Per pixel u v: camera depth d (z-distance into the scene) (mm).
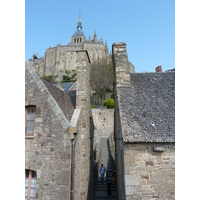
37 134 6480
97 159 15383
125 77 8016
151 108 6559
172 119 6023
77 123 7059
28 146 6477
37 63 80812
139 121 5969
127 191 5141
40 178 6086
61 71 69812
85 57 9055
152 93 7438
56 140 6242
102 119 26234
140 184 5184
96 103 33719
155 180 5203
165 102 6867
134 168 5285
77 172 7066
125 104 6773
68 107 8570
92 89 33656
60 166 5996
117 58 8430
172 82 8172
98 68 35594
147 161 5320
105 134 25734
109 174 12773
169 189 5141
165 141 5234
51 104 6586
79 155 7598
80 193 7672
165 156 5336
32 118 6859
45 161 6191
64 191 5781
